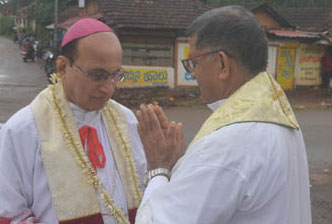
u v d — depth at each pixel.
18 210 1.91
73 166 1.95
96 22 1.92
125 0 13.54
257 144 1.40
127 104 13.09
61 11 29.97
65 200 1.91
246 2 24.00
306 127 9.95
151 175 1.75
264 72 1.56
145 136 1.80
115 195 2.06
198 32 1.56
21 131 1.92
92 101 1.98
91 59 1.86
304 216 1.60
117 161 2.12
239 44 1.49
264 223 1.41
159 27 12.76
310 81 16.30
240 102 1.48
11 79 18.25
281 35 14.70
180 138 1.81
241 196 1.37
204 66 1.56
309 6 28.53
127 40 12.85
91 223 1.95
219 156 1.38
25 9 44.03
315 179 6.03
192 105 13.02
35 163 1.94
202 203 1.37
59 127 1.98
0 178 1.88
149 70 13.27
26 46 25.97
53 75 2.11
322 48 16.23
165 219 1.40
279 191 1.42
